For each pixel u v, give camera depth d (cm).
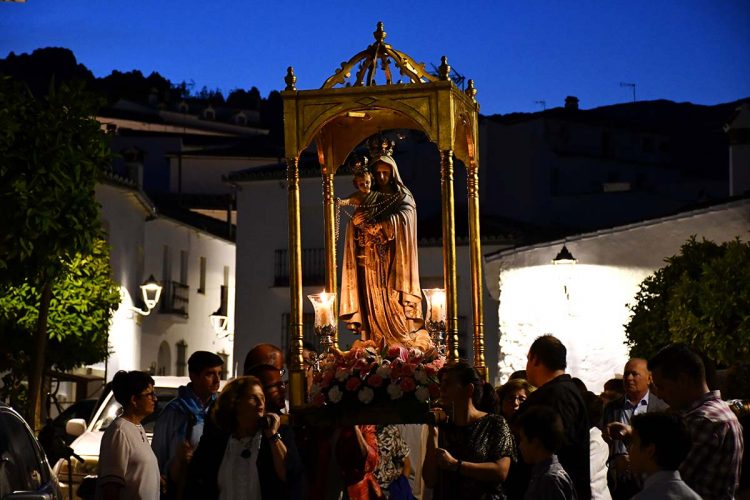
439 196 3925
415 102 910
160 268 3859
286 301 3794
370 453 876
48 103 1269
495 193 4103
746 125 2877
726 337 1444
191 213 4531
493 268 2200
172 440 825
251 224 3869
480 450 746
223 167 5119
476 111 1005
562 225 4331
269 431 718
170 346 3991
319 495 859
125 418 796
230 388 723
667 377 664
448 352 898
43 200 1202
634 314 1952
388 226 939
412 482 1020
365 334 948
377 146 973
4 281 1256
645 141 5181
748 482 710
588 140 4925
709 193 4881
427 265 3472
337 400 851
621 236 1962
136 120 6525
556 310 2012
